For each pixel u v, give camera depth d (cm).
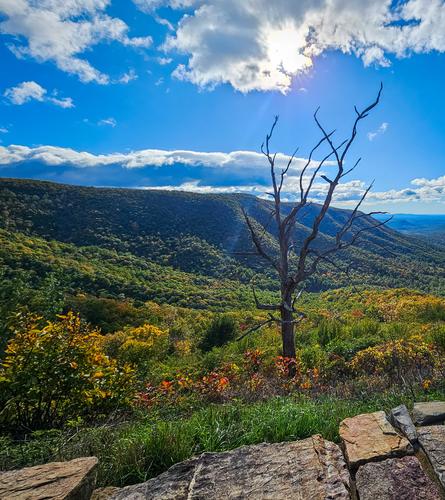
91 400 417
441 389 393
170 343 1496
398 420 267
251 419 311
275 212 997
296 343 1174
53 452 273
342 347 865
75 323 456
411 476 195
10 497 175
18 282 855
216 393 530
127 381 473
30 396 384
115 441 278
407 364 580
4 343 537
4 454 278
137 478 233
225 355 966
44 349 405
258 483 196
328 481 194
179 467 222
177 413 467
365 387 489
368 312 1888
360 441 240
